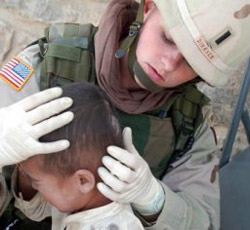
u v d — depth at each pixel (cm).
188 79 110
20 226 119
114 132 99
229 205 152
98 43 112
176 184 122
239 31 103
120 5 114
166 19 103
